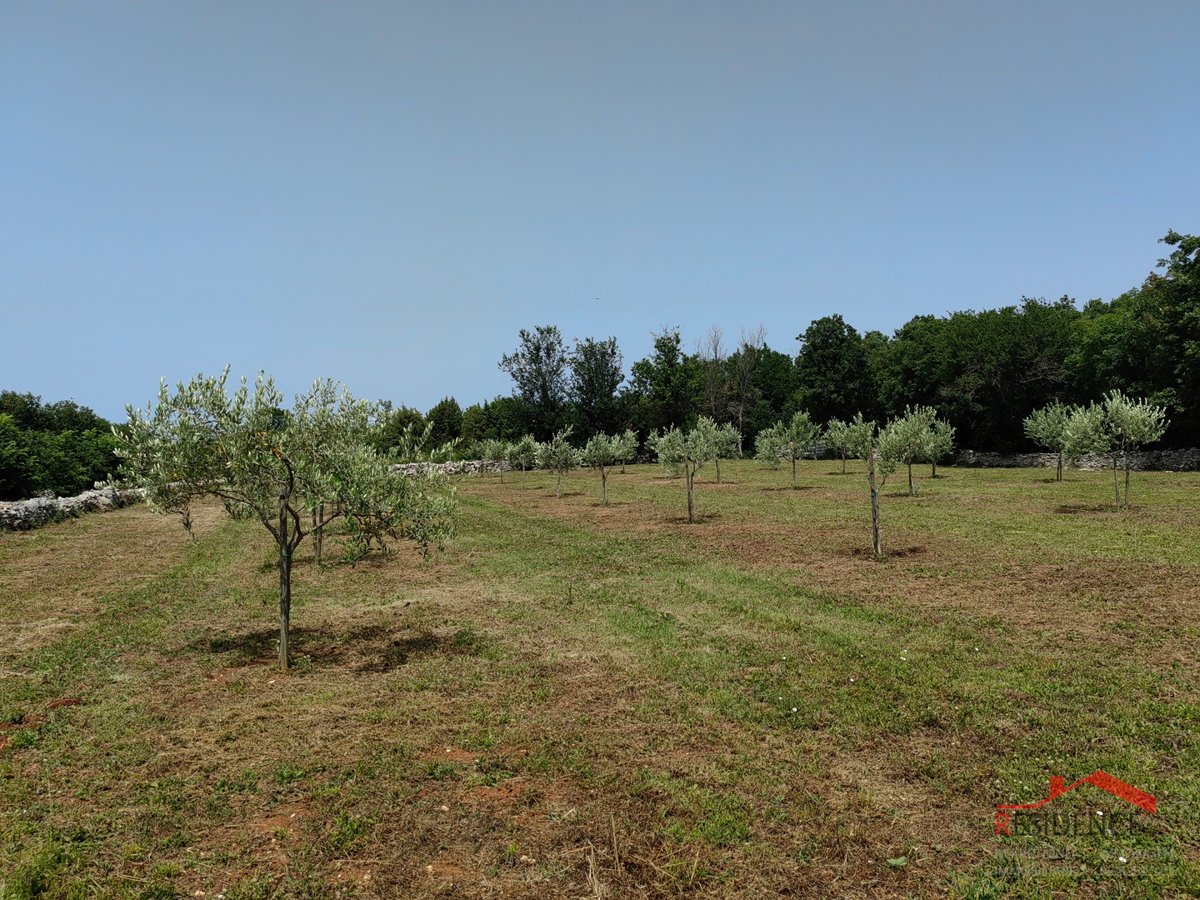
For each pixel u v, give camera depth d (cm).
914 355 6356
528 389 7625
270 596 1377
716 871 479
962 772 603
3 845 520
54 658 975
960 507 2373
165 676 909
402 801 580
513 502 3238
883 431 2467
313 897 460
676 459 2330
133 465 856
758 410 7431
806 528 2062
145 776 632
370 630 1130
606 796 581
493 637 1070
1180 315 3991
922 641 975
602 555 1759
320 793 594
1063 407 3425
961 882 458
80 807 579
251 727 739
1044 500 2473
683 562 1625
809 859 489
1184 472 3681
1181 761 603
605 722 738
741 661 918
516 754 665
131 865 498
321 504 927
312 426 924
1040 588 1229
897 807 554
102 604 1312
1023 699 755
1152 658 863
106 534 2297
